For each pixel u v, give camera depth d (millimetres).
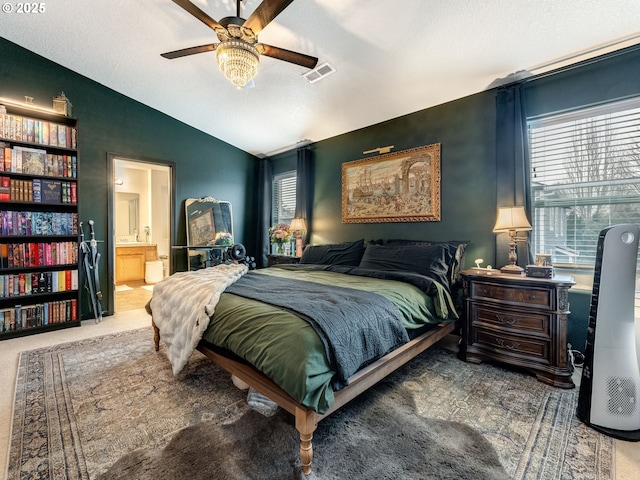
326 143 4438
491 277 2309
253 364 1452
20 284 3025
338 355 1374
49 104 3354
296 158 4977
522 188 2600
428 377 2166
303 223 4398
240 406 1799
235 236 5117
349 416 1690
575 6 1912
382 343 1678
